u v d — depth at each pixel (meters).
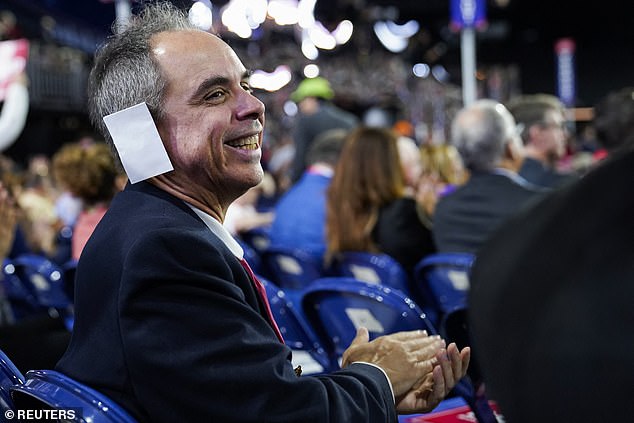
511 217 0.65
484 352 0.59
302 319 2.55
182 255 1.35
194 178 1.55
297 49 18.94
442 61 24.27
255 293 1.56
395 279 3.26
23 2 11.96
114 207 1.52
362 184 3.46
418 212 3.50
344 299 2.15
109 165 3.40
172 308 1.33
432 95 20.89
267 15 14.61
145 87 1.52
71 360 1.44
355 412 1.41
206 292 1.34
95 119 1.60
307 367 2.81
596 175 0.57
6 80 3.50
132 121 1.52
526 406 0.53
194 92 1.52
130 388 1.36
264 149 12.70
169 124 1.53
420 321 2.04
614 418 0.49
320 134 6.74
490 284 0.60
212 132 1.53
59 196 6.35
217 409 1.31
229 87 1.55
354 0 21.45
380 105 19.86
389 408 1.49
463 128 3.44
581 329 0.51
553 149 4.67
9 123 3.50
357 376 1.49
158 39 1.54
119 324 1.36
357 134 3.52
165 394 1.32
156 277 1.33
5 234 2.49
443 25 23.66
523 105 4.73
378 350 1.60
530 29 27.30
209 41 1.56
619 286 0.51
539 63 27.73
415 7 22.28
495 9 25.42
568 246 0.55
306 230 4.07
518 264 0.57
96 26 14.80
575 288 0.52
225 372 1.31
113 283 1.38
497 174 3.38
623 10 26.59
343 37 19.75
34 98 10.15
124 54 1.55
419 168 4.60
